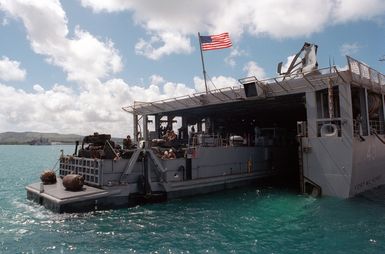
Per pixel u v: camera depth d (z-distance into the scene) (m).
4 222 16.66
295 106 32.78
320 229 15.60
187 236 14.70
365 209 19.14
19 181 37.19
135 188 21.77
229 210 19.83
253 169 30.34
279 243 13.73
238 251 12.84
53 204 18.62
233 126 45.28
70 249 13.00
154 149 24.44
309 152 23.50
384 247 13.16
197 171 25.33
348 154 21.47
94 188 20.77
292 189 27.44
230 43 30.17
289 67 28.55
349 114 21.56
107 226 16.23
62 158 25.94
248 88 26.23
